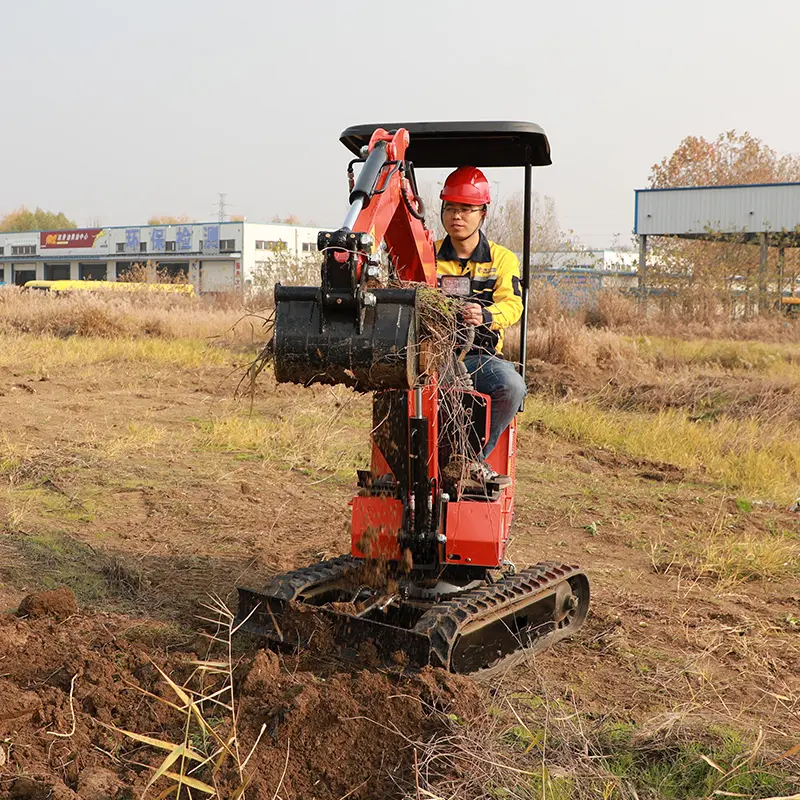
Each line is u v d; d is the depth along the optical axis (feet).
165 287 124.16
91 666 13.50
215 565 19.84
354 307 11.82
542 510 25.86
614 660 15.69
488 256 17.08
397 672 13.06
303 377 12.25
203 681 13.29
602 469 31.91
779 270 113.60
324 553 20.88
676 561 21.54
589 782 11.15
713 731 12.63
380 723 11.90
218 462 29.71
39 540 20.44
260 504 25.08
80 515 22.97
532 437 36.06
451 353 13.69
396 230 14.14
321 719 11.82
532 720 13.02
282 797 10.75
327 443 32.99
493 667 14.64
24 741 11.56
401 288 12.83
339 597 15.96
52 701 12.52
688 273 111.75
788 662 15.89
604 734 12.51
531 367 50.16
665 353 61.67
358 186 12.37
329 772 11.19
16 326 77.36
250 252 254.06
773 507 27.32
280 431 33.94
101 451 30.01
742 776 11.27
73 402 40.09
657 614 18.06
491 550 14.67
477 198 16.65
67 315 78.84
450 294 15.67
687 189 112.98
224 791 10.62
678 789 11.20
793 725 13.30
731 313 102.83
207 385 47.11
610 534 23.81
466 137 16.35
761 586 20.24
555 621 16.42
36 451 29.50
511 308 16.51
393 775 11.19
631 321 91.30
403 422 14.74
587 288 100.32
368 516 15.23
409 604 15.06
